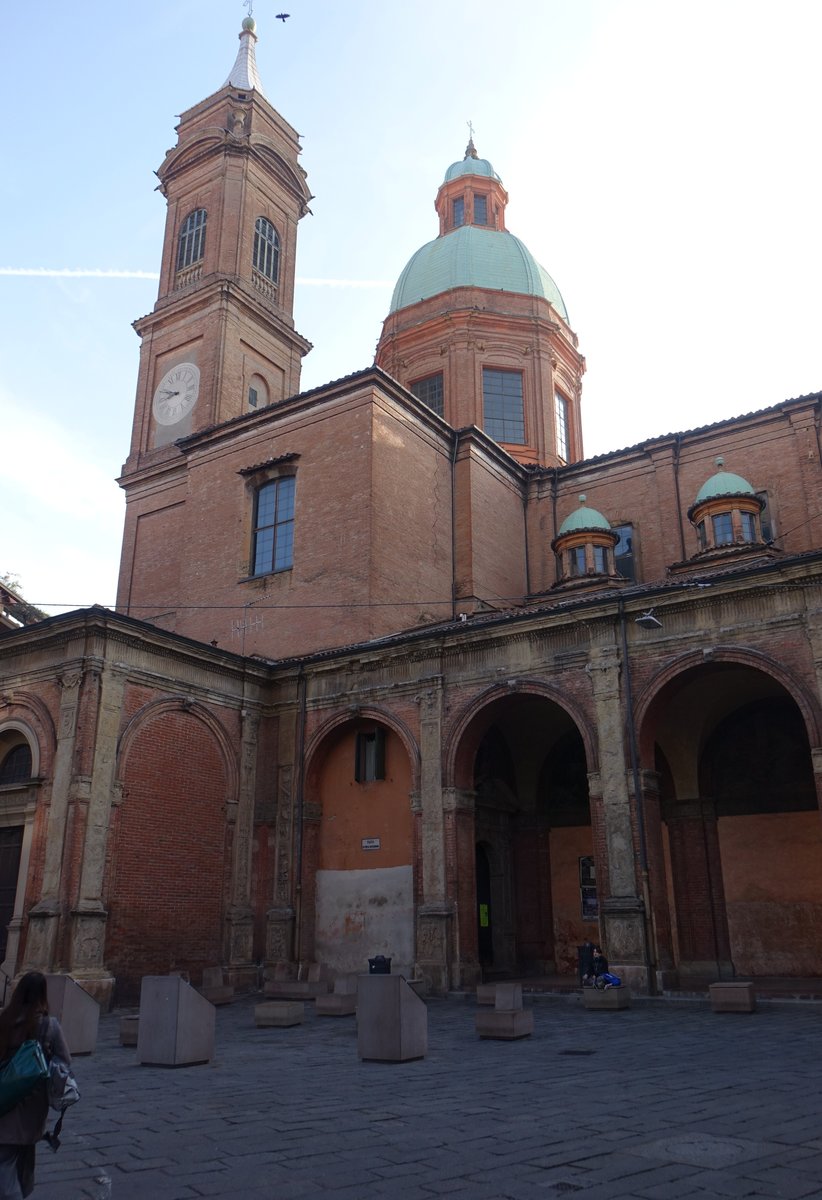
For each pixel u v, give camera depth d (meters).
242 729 25.88
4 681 23.69
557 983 23.12
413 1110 9.00
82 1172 6.96
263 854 25.52
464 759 23.38
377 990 12.52
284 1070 11.80
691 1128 8.02
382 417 29.48
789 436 30.70
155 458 36.44
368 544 27.77
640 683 20.92
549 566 34.34
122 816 21.97
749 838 24.64
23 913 21.09
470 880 22.83
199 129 40.66
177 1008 12.38
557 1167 6.84
